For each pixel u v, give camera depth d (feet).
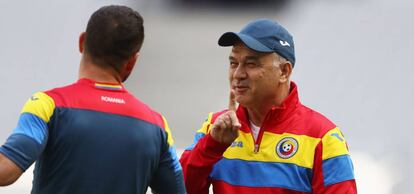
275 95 38.68
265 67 38.06
